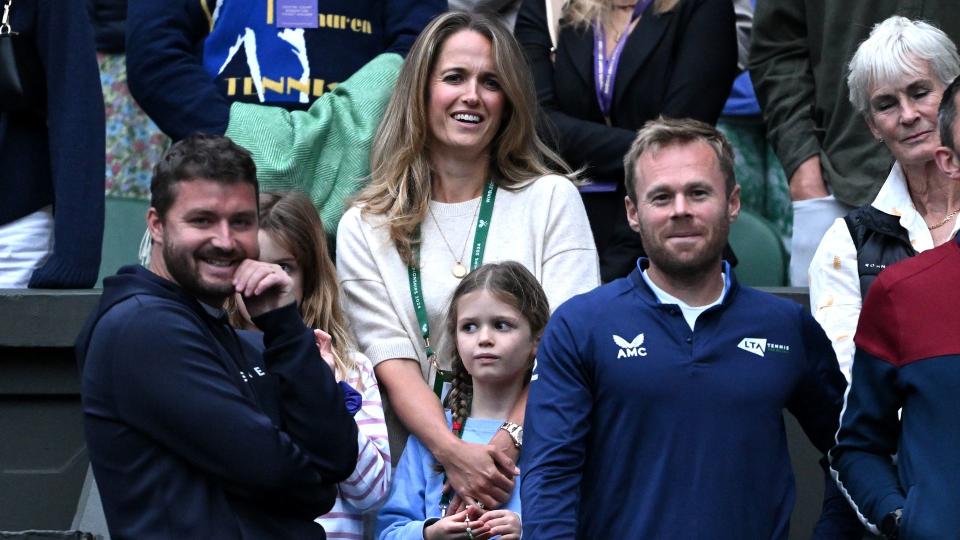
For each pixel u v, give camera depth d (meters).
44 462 19.47
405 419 16.91
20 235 20.73
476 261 17.80
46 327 19.23
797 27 22.19
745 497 14.37
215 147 13.27
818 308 17.12
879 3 21.17
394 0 21.55
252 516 12.98
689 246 14.61
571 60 21.34
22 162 20.70
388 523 16.50
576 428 14.52
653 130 15.00
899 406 14.21
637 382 14.48
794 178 21.67
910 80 16.94
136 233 24.88
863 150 21.03
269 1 21.03
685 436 14.38
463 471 16.25
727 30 21.25
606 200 20.75
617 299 14.89
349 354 17.25
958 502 13.28
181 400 12.59
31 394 19.50
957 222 16.77
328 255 17.80
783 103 22.03
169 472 12.75
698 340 14.62
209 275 13.08
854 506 14.30
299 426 13.12
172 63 20.91
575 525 14.28
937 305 13.76
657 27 21.08
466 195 18.34
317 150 19.77
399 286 17.72
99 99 20.44
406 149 18.27
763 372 14.62
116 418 12.72
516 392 16.83
